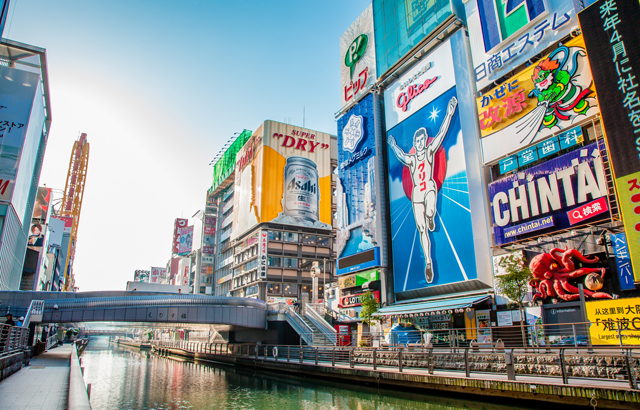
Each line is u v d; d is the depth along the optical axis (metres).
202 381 39.69
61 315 48.47
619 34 31.05
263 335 63.22
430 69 53.72
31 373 27.84
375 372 30.34
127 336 170.75
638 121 28.95
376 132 61.69
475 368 26.84
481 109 44.34
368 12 67.94
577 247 33.38
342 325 57.78
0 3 38.84
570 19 37.53
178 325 77.69
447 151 49.00
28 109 56.72
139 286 85.56
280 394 30.72
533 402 20.31
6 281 57.06
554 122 36.91
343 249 64.44
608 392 17.62
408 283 52.19
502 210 39.91
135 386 36.03
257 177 109.12
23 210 62.19
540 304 34.84
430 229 49.81
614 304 27.78
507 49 42.88
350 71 70.00
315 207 110.19
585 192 33.34
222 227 143.50
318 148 115.31
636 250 27.98
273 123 110.62
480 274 42.44
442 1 52.94
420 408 23.83
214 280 143.25
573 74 35.94
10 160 54.12
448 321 43.50
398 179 56.53
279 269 101.88
